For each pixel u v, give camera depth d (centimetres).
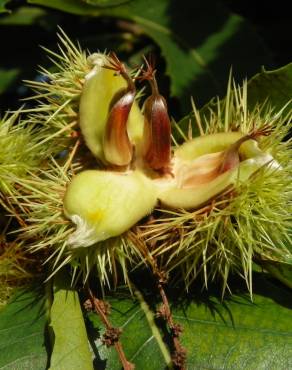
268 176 38
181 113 47
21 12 53
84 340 38
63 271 40
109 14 50
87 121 39
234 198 38
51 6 46
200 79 48
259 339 39
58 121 40
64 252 38
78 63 40
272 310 39
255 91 42
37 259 40
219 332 39
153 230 38
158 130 39
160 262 39
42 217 38
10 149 40
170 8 50
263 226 38
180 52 49
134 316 40
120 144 39
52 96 40
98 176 38
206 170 39
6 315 40
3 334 39
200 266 38
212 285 40
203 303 40
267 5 52
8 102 53
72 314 38
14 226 41
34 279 41
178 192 39
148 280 40
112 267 39
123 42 51
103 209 37
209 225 37
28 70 52
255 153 39
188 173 39
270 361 38
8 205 40
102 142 39
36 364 39
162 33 50
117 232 37
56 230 38
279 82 41
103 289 39
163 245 38
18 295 40
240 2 52
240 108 40
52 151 40
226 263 38
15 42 52
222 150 40
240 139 39
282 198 38
